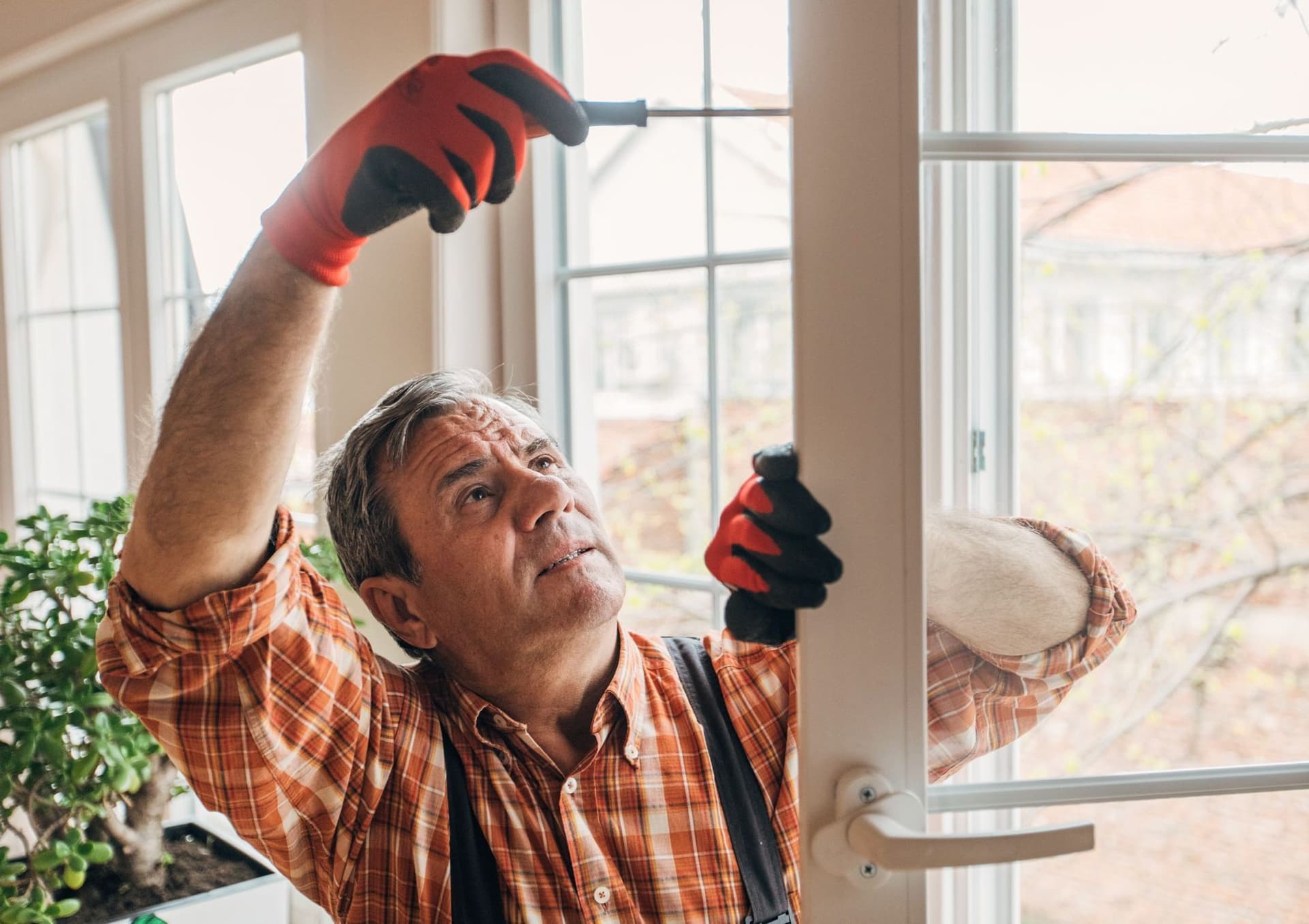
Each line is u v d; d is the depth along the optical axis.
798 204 0.65
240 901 1.31
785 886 0.95
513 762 0.94
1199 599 0.79
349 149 0.62
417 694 0.97
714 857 0.93
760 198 1.35
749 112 0.67
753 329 1.62
